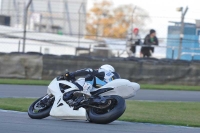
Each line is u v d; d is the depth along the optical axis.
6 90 59.06
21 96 53.72
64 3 139.00
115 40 125.38
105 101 32.25
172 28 90.75
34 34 112.12
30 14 139.75
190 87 72.94
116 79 33.66
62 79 34.88
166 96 60.62
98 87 33.78
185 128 33.72
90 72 33.91
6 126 29.56
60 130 28.83
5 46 104.19
